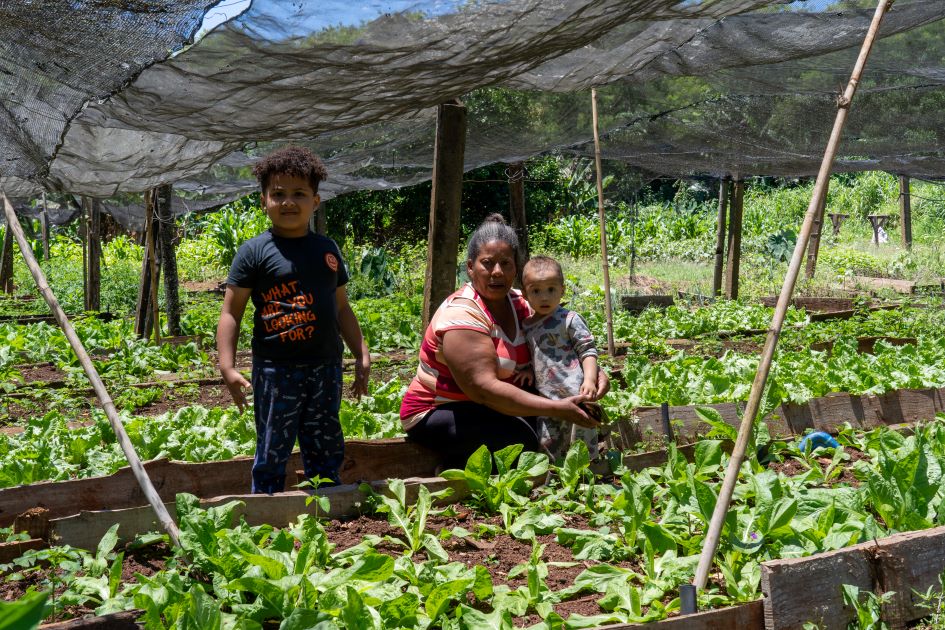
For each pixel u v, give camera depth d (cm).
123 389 832
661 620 299
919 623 328
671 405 604
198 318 1327
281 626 272
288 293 425
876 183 3297
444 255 661
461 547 403
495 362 473
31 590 305
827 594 313
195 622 283
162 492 443
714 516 340
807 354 852
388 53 427
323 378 438
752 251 2533
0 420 721
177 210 1327
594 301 1523
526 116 893
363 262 1822
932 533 343
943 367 790
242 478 466
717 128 985
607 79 696
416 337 1148
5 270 2020
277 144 889
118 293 1808
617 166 1359
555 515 423
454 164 657
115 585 324
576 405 464
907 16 614
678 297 1716
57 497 417
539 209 2597
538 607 323
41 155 515
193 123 513
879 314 1278
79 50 392
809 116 941
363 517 430
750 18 616
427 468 512
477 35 429
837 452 524
